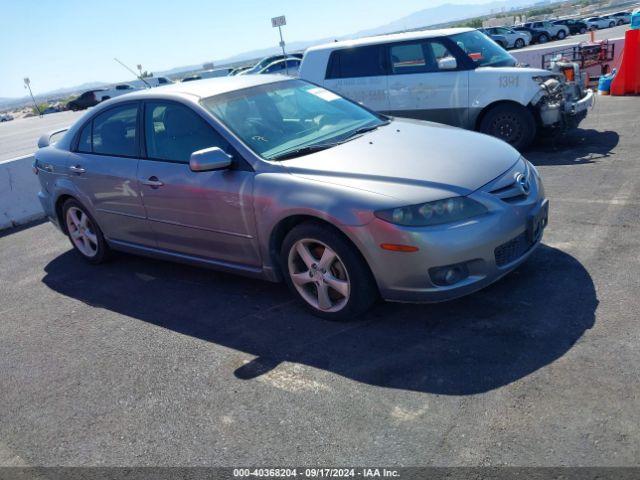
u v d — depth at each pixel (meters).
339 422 2.82
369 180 3.47
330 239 3.52
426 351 3.28
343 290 3.62
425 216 3.25
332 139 4.18
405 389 2.98
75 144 5.33
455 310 3.66
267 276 4.07
